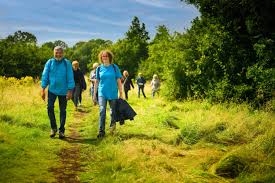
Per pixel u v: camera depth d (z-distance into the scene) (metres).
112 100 8.78
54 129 8.36
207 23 17.58
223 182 5.20
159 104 17.34
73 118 12.40
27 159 6.12
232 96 15.42
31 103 14.10
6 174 5.18
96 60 98.50
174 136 8.13
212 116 10.69
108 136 8.12
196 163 6.09
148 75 52.81
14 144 6.96
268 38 15.12
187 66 18.34
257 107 13.46
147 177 5.20
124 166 5.74
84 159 6.48
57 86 8.36
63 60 8.53
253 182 5.07
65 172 5.64
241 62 15.74
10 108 12.13
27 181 5.00
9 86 20.98
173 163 6.09
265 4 14.71
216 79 16.55
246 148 6.43
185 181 5.08
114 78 8.83
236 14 16.27
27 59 53.00
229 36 16.16
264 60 14.17
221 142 7.86
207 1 16.52
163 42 40.91
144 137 8.31
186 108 14.61
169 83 19.39
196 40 18.94
